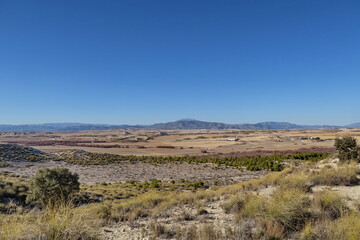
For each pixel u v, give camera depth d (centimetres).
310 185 1061
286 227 596
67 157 6269
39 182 1555
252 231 593
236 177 3741
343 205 670
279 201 677
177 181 3562
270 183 1404
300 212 624
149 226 779
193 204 1139
